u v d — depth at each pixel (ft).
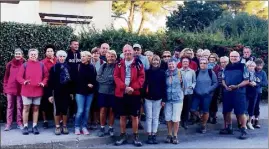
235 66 27.02
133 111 24.07
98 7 56.44
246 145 24.45
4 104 29.01
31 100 25.40
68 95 25.48
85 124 25.70
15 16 45.09
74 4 54.90
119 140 24.59
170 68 25.04
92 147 23.91
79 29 39.11
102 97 25.08
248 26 50.26
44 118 27.25
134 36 33.55
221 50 38.04
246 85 27.12
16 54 26.37
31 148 22.90
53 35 29.99
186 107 27.66
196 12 72.38
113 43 32.50
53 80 25.17
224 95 27.73
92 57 27.43
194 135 27.78
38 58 29.50
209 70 27.99
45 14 48.85
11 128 26.89
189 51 28.63
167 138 25.41
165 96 24.88
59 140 23.71
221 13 74.38
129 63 23.99
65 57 25.38
